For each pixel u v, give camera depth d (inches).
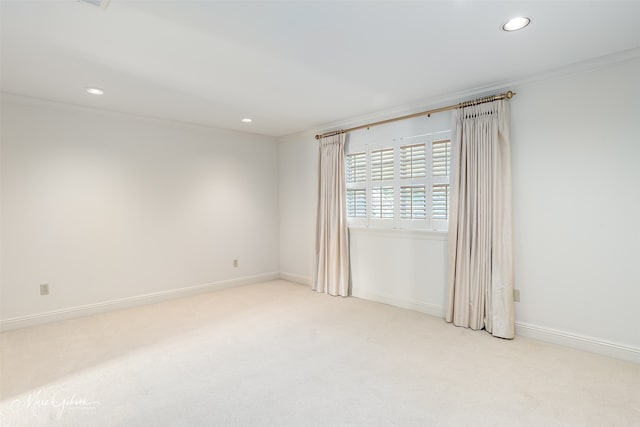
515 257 125.4
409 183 157.9
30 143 139.6
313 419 78.5
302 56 102.1
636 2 75.2
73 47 94.9
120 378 96.8
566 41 94.3
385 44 95.0
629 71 103.1
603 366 101.9
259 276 217.0
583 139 111.3
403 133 159.2
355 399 86.3
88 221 153.7
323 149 190.7
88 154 153.6
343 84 126.0
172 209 179.5
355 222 181.0
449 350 114.1
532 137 121.0
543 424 76.0
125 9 76.2
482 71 115.0
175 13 78.1
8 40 90.4
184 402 85.2
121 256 162.6
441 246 147.3
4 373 99.7
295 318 147.1
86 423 77.2
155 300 172.6
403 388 91.1
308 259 208.5
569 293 115.1
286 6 75.6
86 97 138.3
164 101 144.3
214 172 195.8
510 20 82.8
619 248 106.3
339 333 129.8
